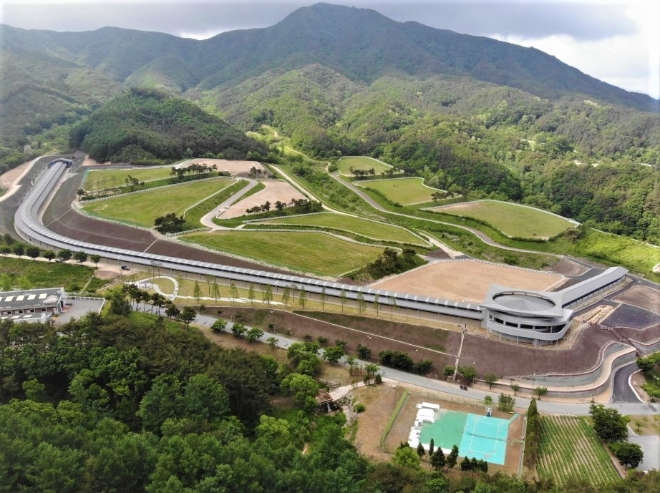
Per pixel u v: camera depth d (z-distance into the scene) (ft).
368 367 595.88
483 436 506.89
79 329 560.61
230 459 372.58
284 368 585.22
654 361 638.53
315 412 539.70
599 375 628.28
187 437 385.70
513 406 556.10
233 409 508.53
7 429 369.71
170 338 558.15
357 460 413.80
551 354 640.99
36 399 467.52
